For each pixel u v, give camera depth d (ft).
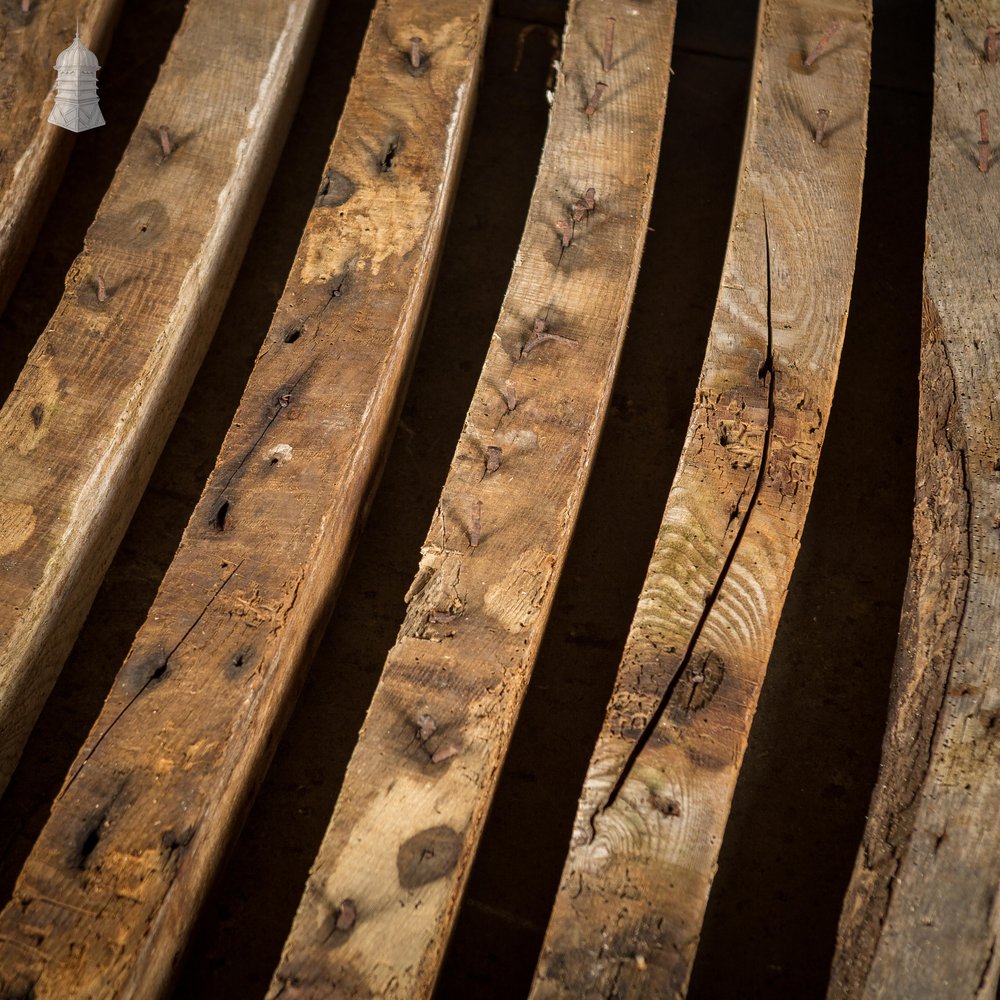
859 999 2.25
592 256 2.98
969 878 2.31
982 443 2.70
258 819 2.77
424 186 3.06
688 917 2.29
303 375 2.82
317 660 2.94
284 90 3.35
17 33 3.24
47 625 2.71
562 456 2.73
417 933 2.27
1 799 2.73
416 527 3.11
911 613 2.60
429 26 3.29
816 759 2.85
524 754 2.87
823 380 2.82
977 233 2.98
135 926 2.27
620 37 3.30
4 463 2.73
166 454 3.13
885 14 3.78
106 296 2.91
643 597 2.58
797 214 3.04
